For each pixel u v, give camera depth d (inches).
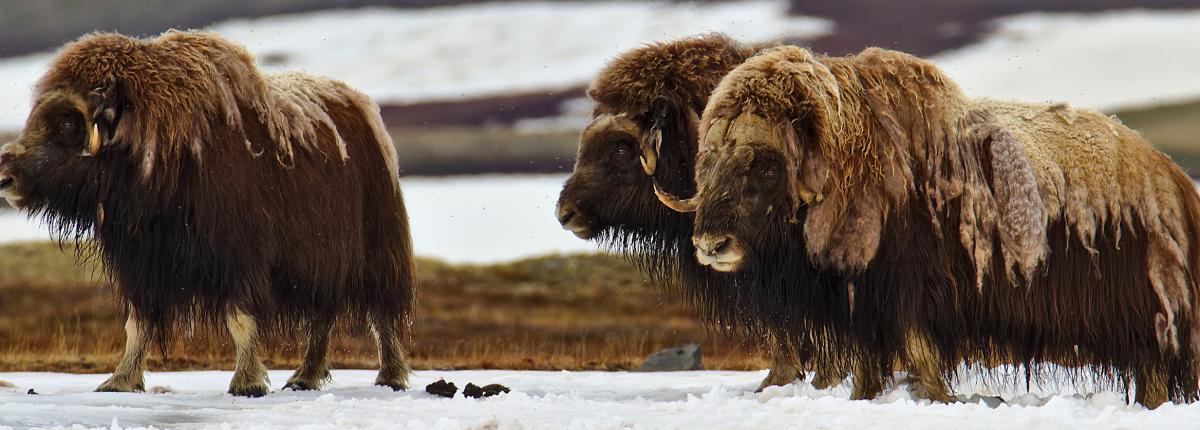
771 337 1398.9
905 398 1179.9
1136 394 1244.5
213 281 1334.9
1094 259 1207.6
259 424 1034.7
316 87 1498.5
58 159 1316.4
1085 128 1251.8
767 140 1170.6
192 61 1350.9
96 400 1248.8
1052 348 1221.7
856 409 1058.1
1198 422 973.8
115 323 3208.7
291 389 1440.7
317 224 1401.3
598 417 1071.0
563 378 1670.8
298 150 1400.1
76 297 3747.5
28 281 3969.0
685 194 1409.9
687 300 1480.1
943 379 1198.9
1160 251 1226.6
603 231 1473.9
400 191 1557.6
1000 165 1202.0
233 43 1397.6
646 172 1363.2
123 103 1321.4
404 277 1536.7
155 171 1314.0
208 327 1400.1
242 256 1334.9
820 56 1247.5
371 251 1497.3
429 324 3412.9
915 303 1179.3
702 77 1412.4
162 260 1344.7
